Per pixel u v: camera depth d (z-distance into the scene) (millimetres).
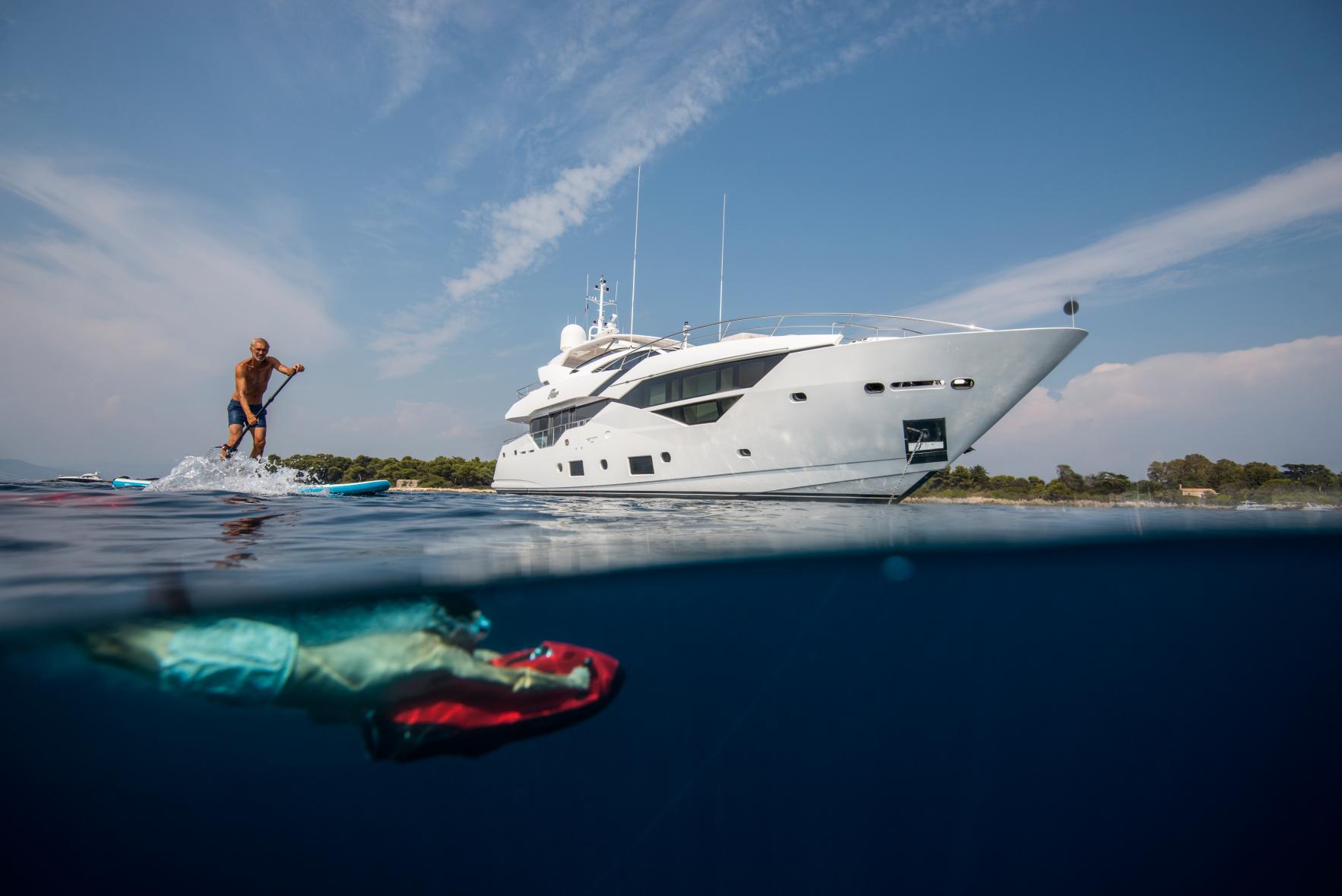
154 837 1677
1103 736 2775
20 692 1990
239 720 1952
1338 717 3123
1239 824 2133
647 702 2633
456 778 1975
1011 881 1784
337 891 1592
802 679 3150
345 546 4551
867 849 1927
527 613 3277
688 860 1839
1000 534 6008
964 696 3102
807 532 6352
